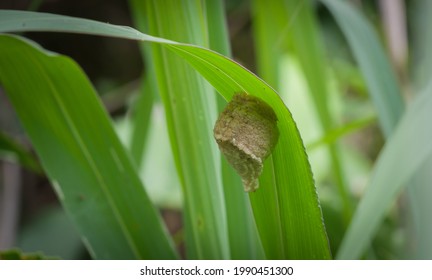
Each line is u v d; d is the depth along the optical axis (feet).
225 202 1.11
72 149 1.14
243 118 0.91
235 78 0.90
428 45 1.46
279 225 1.02
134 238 1.16
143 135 1.57
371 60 1.36
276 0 1.55
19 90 1.11
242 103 0.92
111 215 1.15
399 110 1.35
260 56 1.59
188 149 1.09
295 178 0.97
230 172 1.11
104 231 1.15
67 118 1.12
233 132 0.91
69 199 1.14
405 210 1.63
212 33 1.11
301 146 0.94
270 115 0.93
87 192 1.15
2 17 0.84
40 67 1.07
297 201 0.99
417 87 1.74
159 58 1.06
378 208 1.15
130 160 1.15
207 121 1.08
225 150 0.92
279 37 1.57
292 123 0.92
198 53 0.87
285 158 0.96
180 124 1.08
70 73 1.08
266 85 0.90
